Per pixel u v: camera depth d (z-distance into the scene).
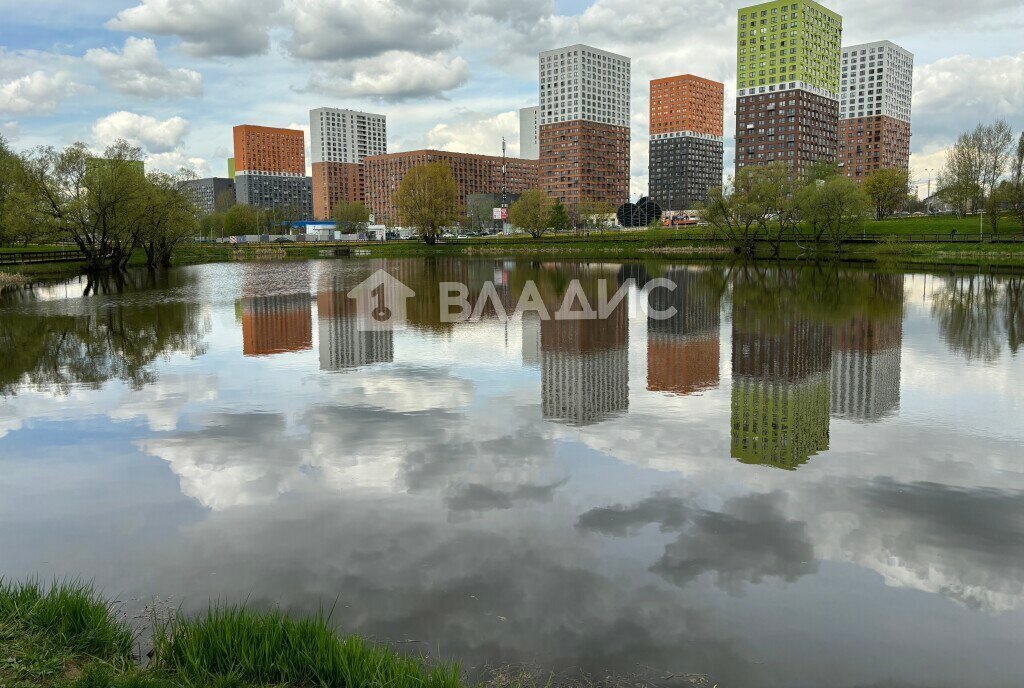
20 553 8.30
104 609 6.33
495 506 9.62
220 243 148.50
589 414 14.48
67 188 59.50
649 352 21.89
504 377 18.22
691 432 13.16
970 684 5.84
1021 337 24.19
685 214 165.88
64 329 27.75
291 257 98.38
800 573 7.71
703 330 26.52
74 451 12.22
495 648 6.28
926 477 10.69
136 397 16.16
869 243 72.38
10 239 59.41
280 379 18.06
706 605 7.05
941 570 7.79
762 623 6.74
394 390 16.72
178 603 7.07
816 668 6.05
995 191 70.00
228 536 8.72
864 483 10.45
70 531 8.93
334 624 6.66
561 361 20.47
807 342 23.50
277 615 6.04
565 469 11.12
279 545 8.45
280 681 5.26
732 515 9.27
